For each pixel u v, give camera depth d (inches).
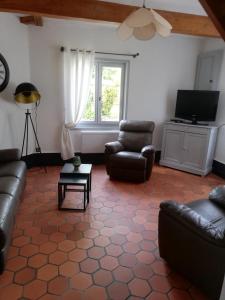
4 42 136.5
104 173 163.6
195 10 126.0
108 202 119.2
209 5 58.7
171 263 73.2
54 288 66.1
